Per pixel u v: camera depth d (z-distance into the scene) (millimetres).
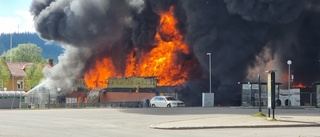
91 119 31344
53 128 23859
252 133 20766
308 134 20188
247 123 25250
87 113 39000
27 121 29109
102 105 60406
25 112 40844
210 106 54438
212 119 28328
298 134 20188
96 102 66188
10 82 101688
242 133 20844
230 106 54688
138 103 59438
